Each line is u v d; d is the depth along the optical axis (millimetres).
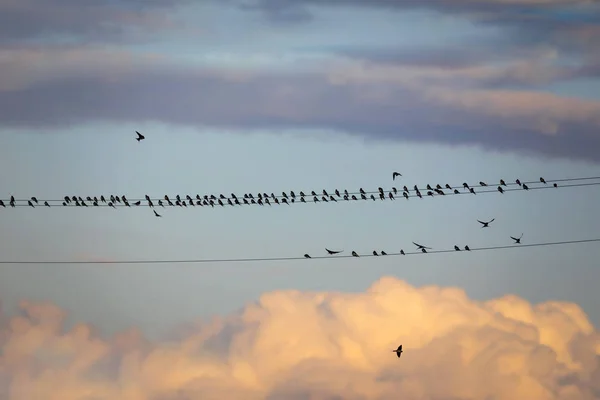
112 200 108250
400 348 100500
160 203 108938
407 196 106688
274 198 108938
